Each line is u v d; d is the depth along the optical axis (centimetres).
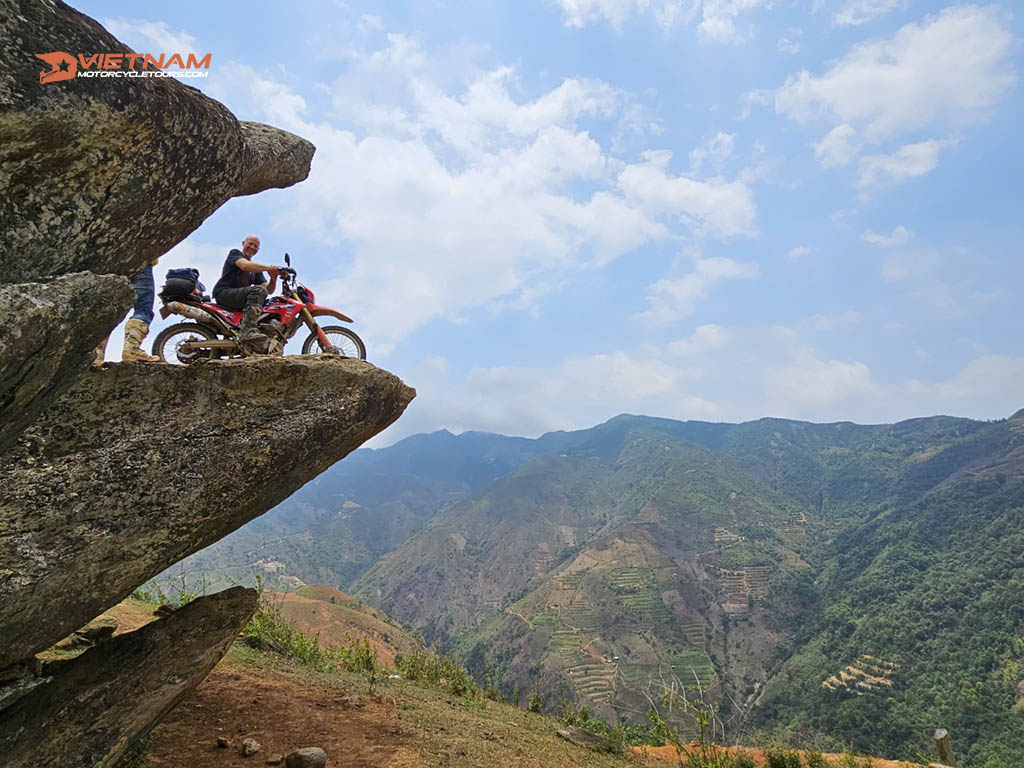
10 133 312
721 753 992
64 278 321
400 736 715
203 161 431
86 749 397
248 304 706
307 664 1076
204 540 450
